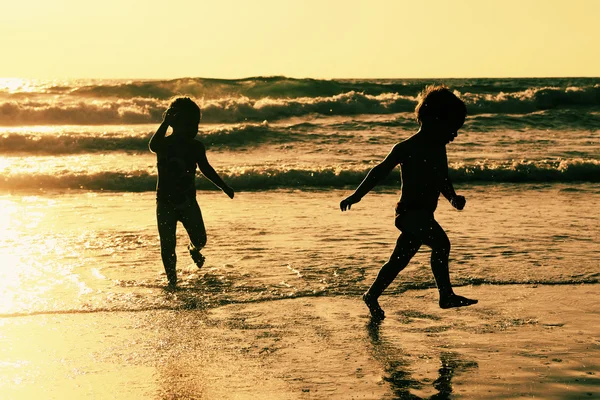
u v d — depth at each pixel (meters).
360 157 15.08
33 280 5.57
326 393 3.31
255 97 30.11
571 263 6.14
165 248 5.56
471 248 6.79
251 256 6.49
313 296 5.17
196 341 4.13
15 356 3.84
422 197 4.47
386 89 31.42
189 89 29.80
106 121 23.84
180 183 5.64
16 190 11.25
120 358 3.83
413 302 4.99
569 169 13.05
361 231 7.78
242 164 14.04
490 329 4.34
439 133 4.47
